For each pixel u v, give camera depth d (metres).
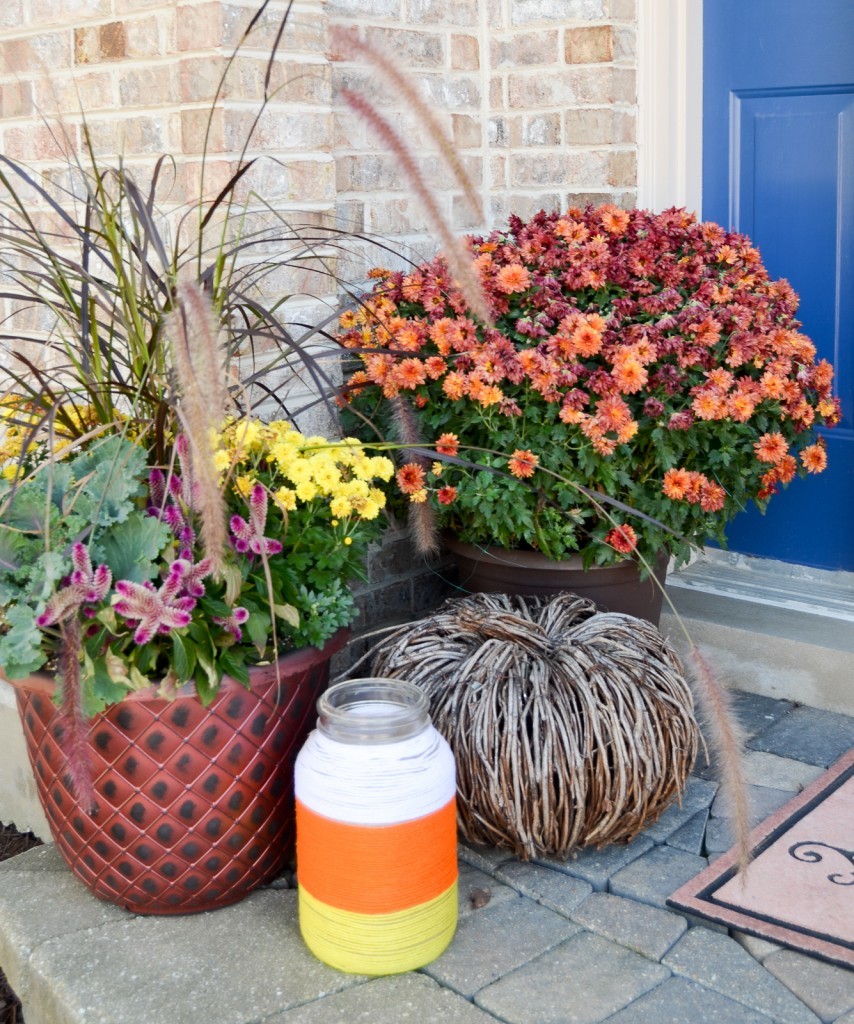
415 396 2.46
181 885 1.93
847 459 3.05
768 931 1.84
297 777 1.83
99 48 2.62
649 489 2.44
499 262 2.53
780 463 2.45
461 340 2.33
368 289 2.86
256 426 2.04
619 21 2.88
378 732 1.77
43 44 2.75
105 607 1.77
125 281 1.94
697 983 1.76
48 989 1.81
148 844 1.89
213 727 1.86
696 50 3.04
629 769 2.00
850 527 3.07
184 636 1.79
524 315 2.44
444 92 3.00
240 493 1.93
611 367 2.38
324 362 2.60
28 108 2.84
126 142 2.62
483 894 1.99
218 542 1.43
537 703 2.01
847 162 2.93
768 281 2.66
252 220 2.42
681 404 2.39
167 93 2.50
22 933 1.93
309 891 1.82
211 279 1.98
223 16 2.31
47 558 1.69
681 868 2.06
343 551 2.02
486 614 2.22
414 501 2.29
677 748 2.07
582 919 1.92
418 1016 1.70
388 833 1.74
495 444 2.35
